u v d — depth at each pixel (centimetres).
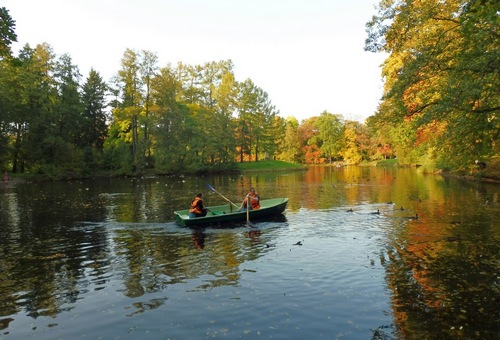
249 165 7050
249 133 7344
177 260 1084
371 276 909
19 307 779
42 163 4772
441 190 2669
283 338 628
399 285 848
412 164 6781
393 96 1705
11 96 4544
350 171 6006
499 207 1825
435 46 1400
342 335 634
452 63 1431
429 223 1512
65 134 4984
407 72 1449
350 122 9725
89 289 871
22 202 2455
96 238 1383
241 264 1032
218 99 6575
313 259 1062
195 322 691
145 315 726
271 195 2756
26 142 4634
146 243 1295
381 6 1568
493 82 1254
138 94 5444
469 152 1498
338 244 1226
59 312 750
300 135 9888
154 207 2170
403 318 690
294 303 762
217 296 808
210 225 1580
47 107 4750
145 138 5559
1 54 1409
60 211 2039
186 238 1360
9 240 1371
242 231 1463
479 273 908
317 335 635
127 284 898
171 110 5550
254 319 697
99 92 5981
